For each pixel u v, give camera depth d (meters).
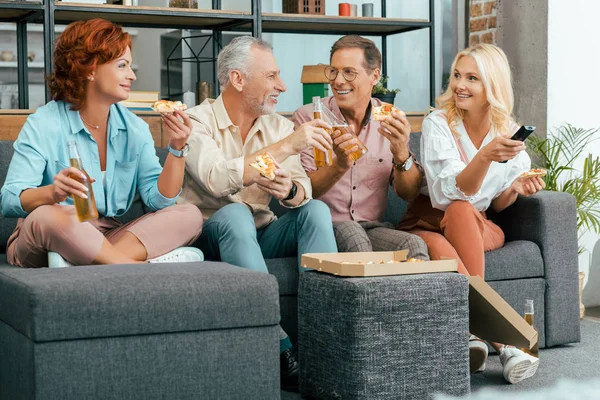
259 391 1.91
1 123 3.31
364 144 2.87
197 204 2.74
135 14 3.74
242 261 2.48
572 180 4.06
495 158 2.66
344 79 2.90
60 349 1.74
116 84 2.40
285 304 2.59
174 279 1.85
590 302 4.19
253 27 3.92
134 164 2.55
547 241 3.02
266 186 2.56
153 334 1.81
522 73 4.25
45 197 2.20
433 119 2.97
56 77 2.43
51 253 2.22
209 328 1.86
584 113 4.20
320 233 2.58
